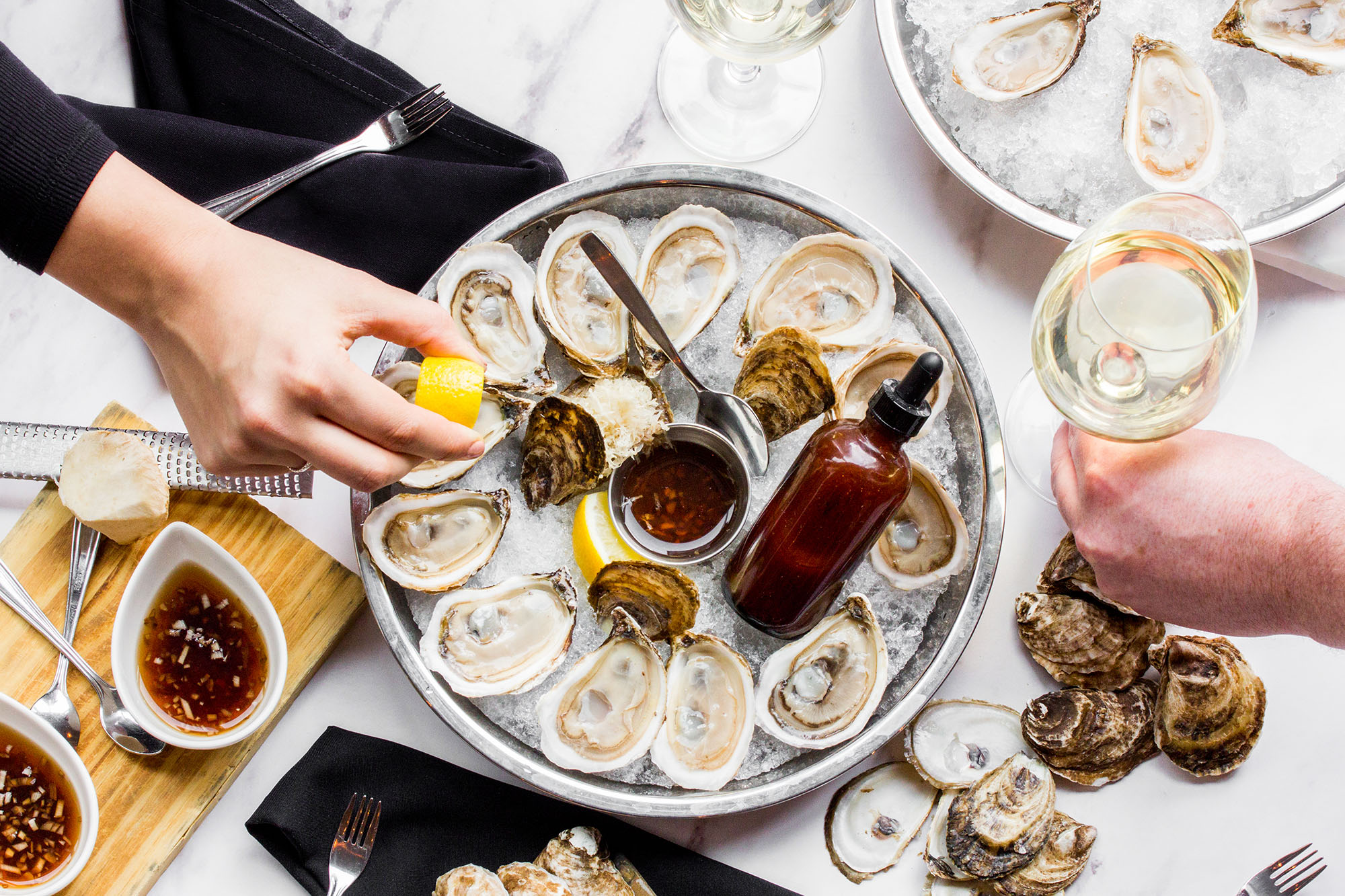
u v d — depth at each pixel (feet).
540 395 2.76
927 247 2.85
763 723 2.69
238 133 2.77
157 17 2.80
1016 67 2.79
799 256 2.78
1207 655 2.74
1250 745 2.77
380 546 2.75
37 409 2.84
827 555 2.56
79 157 2.42
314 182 2.78
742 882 2.74
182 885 2.77
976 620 2.65
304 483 2.78
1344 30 2.72
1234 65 2.79
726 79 2.86
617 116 2.87
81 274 2.47
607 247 2.65
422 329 2.51
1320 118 2.75
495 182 2.78
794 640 2.73
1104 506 2.60
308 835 2.72
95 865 2.72
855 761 2.64
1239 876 2.80
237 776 2.79
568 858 2.71
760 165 2.85
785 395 2.70
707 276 2.82
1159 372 2.44
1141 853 2.81
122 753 2.74
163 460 2.75
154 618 2.72
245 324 2.42
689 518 2.76
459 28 2.87
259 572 2.77
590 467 2.68
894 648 2.75
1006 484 2.75
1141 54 2.74
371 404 2.41
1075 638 2.77
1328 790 2.80
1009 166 2.80
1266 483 2.49
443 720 2.64
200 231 2.45
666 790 2.68
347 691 2.81
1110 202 2.79
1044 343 2.53
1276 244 2.78
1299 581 2.45
